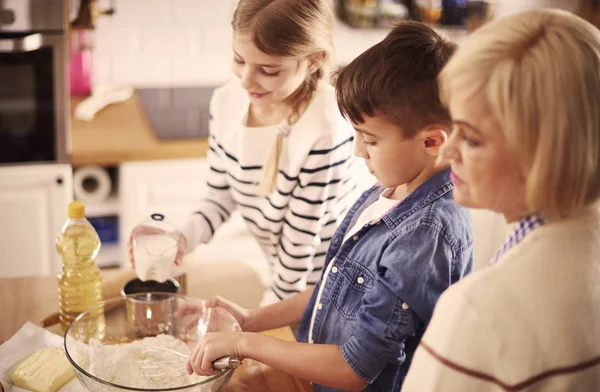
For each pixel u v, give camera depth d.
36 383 1.13
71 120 2.75
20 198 2.51
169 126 2.76
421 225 1.01
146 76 3.12
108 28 2.99
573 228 0.72
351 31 3.20
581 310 0.71
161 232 1.36
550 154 0.67
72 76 2.94
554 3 3.29
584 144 0.67
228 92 1.63
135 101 2.99
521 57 0.67
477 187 0.74
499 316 0.71
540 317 0.71
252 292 1.52
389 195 1.17
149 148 2.55
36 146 2.47
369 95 0.97
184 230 1.61
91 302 1.35
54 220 2.56
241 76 1.39
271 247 1.71
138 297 1.27
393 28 1.03
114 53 3.04
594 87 0.66
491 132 0.70
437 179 1.05
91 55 2.95
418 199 1.05
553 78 0.65
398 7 3.15
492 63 0.68
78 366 1.04
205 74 3.18
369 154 1.05
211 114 1.66
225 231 2.77
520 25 0.69
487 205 0.75
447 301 0.75
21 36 2.31
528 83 0.66
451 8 3.11
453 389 0.74
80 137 2.61
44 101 2.42
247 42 1.32
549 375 0.72
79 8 2.52
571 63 0.66
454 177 0.78
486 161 0.72
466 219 1.05
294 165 1.51
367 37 3.22
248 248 2.82
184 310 1.28
